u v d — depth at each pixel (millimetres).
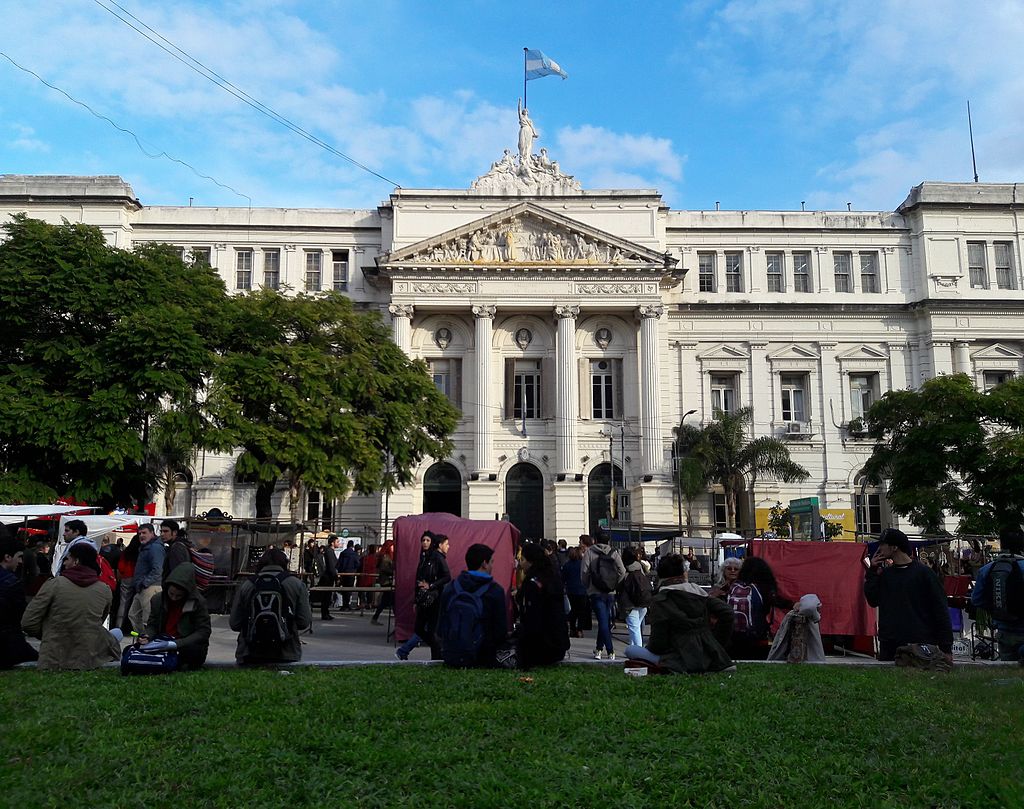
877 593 14281
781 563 17844
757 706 10453
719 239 56500
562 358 51375
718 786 7688
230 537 26750
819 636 15320
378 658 17016
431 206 53125
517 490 52281
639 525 37438
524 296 51750
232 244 54688
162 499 49625
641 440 51156
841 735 9258
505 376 53062
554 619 13852
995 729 9508
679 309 54938
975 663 14609
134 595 16859
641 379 51562
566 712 10086
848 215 56906
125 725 9430
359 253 55094
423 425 41750
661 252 52219
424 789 7609
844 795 7613
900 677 12578
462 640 13539
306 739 8797
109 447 30547
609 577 18094
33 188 52750
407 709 10172
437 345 53469
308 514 51219
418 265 51188
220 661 14641
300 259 54969
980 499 38125
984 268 56156
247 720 9586
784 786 7742
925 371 55031
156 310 32281
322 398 36406
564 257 52094
